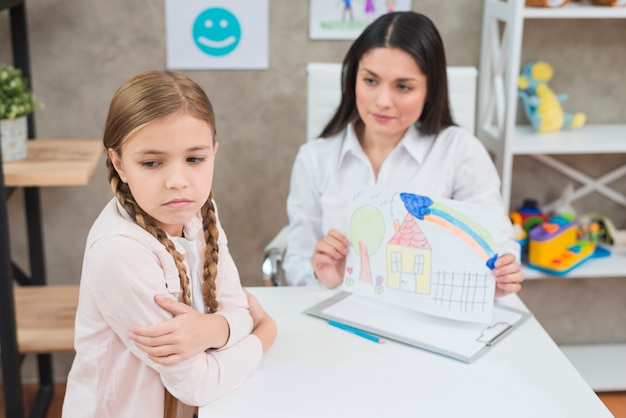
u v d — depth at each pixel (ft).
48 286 7.59
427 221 4.53
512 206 8.47
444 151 5.73
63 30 7.53
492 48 7.56
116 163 3.68
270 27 7.71
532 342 4.35
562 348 8.84
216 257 4.10
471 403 3.70
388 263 4.68
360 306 4.79
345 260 5.14
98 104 7.76
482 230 4.39
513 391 3.82
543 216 7.91
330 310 4.73
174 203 3.60
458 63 7.93
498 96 7.27
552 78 8.08
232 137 8.03
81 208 8.10
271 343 4.25
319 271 5.10
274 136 8.05
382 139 5.65
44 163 6.48
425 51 5.08
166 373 3.67
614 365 8.42
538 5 7.00
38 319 6.76
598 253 7.94
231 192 8.22
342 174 5.83
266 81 7.88
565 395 3.79
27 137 7.45
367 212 4.72
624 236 8.10
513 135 7.63
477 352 4.19
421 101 5.20
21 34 7.18
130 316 3.66
